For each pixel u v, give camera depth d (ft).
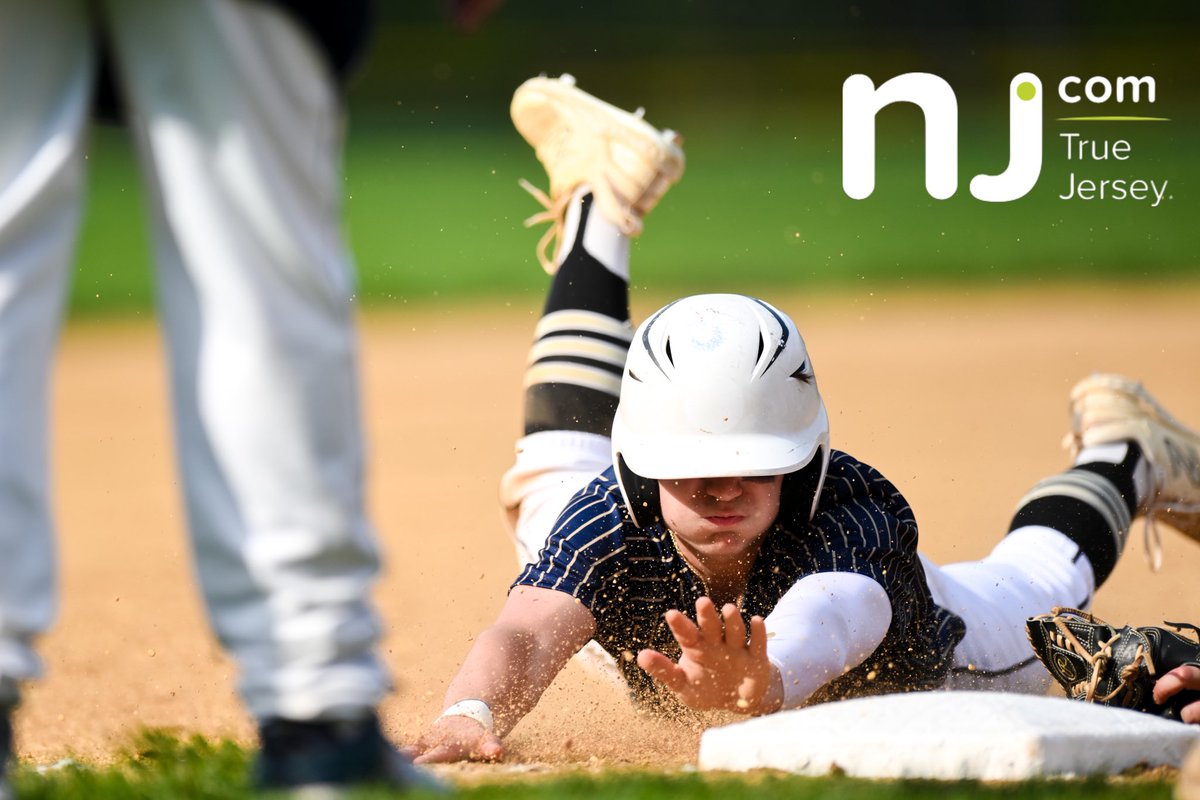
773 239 243.19
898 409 119.65
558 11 462.19
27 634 23.71
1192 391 118.62
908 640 42.65
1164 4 433.48
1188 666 39.06
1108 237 229.66
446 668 56.65
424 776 26.73
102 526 94.63
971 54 425.69
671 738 42.68
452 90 406.62
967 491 87.45
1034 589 51.34
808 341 166.20
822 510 41.50
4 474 23.32
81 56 24.29
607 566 41.37
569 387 54.44
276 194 23.94
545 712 46.65
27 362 23.62
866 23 453.58
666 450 39.42
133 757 38.01
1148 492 56.65
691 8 461.78
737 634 33.24
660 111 393.91
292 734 24.70
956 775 31.48
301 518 23.94
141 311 199.62
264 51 23.84
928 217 255.09
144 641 63.98
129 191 291.79
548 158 60.80
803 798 27.25
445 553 81.35
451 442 119.14
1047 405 119.75
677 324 40.96
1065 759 31.63
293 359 23.93
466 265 231.71
